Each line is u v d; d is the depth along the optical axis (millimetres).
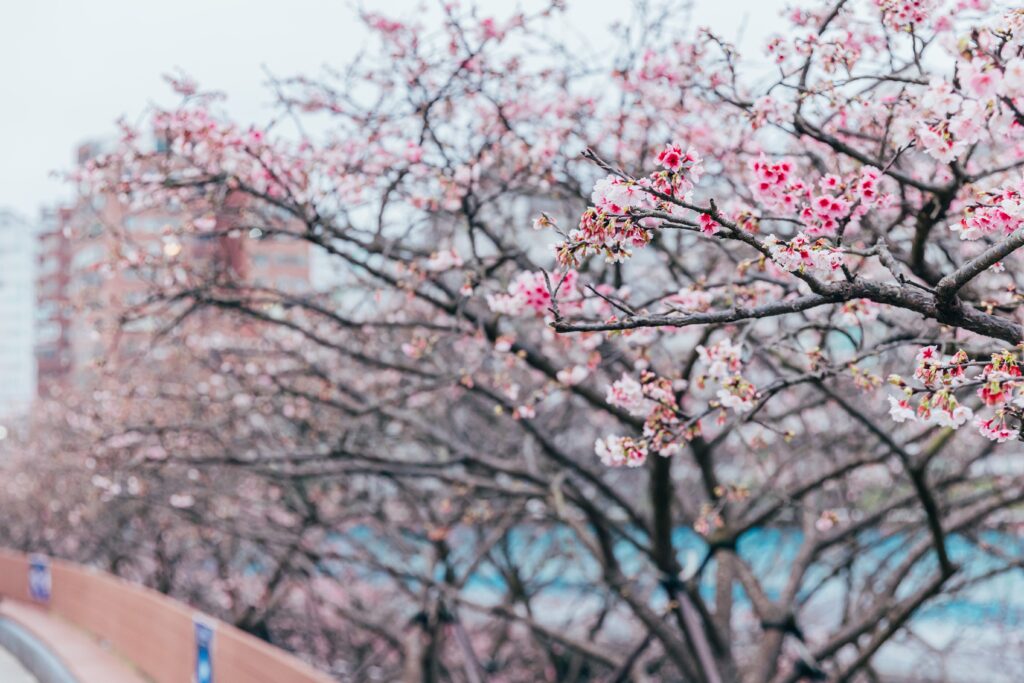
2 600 18734
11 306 105500
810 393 9688
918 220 5227
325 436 10930
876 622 7996
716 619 9195
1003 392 3105
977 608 11898
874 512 8680
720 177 6602
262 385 9445
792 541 13625
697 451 8312
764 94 5238
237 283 7645
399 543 11219
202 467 10664
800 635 8289
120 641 12273
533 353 6879
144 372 12125
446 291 7000
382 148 7371
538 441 8031
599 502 12844
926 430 7539
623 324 3727
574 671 13125
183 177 7270
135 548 16812
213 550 14336
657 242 6613
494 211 8258
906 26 4543
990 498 8086
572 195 7262
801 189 4375
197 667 8945
